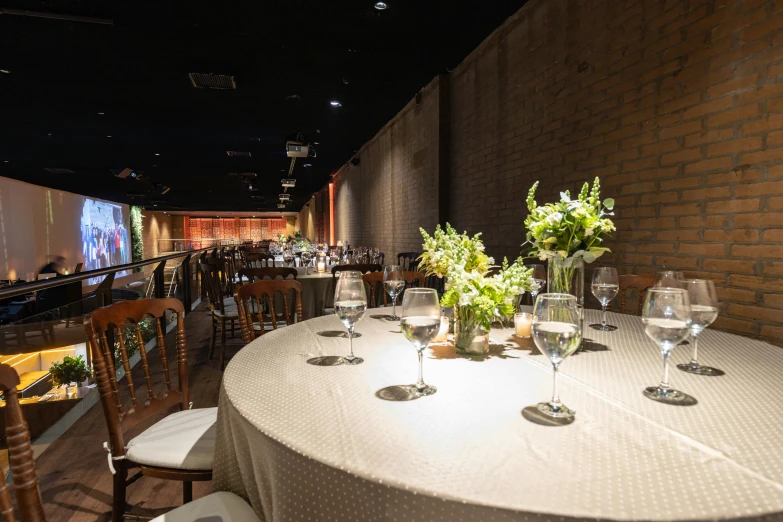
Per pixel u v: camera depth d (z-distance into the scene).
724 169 2.24
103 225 17.67
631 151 2.81
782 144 1.98
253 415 0.88
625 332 1.56
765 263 2.06
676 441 0.75
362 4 3.83
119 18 4.04
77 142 9.12
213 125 7.77
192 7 3.87
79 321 3.00
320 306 3.97
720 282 2.27
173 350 4.31
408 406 0.91
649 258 2.69
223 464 1.12
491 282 1.29
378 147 8.27
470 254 1.53
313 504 0.71
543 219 1.44
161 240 31.75
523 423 0.83
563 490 0.61
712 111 2.29
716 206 2.29
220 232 34.22
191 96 6.20
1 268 10.84
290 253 8.02
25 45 4.59
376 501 0.65
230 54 4.82
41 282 2.12
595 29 3.09
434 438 0.77
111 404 1.36
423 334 0.95
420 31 4.35
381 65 5.16
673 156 2.52
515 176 4.08
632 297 2.80
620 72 2.88
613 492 0.60
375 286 2.71
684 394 0.96
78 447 2.39
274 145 9.42
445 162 5.48
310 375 1.12
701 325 1.16
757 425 0.80
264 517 0.87
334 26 4.20
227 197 21.09
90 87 5.83
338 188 12.95
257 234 34.41
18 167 12.31
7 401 0.80
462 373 1.12
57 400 2.71
